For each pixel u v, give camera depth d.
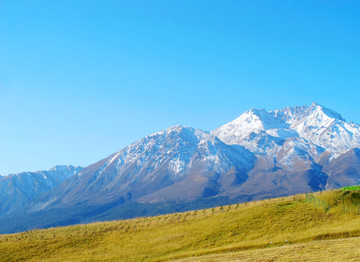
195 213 100.25
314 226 74.75
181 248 75.19
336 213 78.25
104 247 82.81
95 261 74.25
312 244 59.84
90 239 89.50
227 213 93.25
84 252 81.12
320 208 82.38
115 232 92.81
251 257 57.25
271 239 70.88
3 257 82.38
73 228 103.62
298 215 81.56
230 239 75.75
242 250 67.81
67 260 76.75
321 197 85.50
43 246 87.44
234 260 56.84
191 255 69.62
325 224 74.81
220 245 73.50
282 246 63.25
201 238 78.81
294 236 70.12
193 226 87.56
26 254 83.31
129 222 102.44
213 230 82.12
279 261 52.22
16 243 91.06
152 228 91.75
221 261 57.50
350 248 53.38
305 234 69.94
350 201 80.25
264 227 78.94
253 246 68.38
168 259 69.56
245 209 93.62
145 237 85.44
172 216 100.94
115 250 79.69
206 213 98.06
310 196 89.44
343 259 48.50
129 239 85.88
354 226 68.50
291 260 51.75
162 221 96.75
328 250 54.06
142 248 78.44
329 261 48.47
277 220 81.12
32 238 95.19
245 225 81.75
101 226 101.12
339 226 71.06
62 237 93.12
